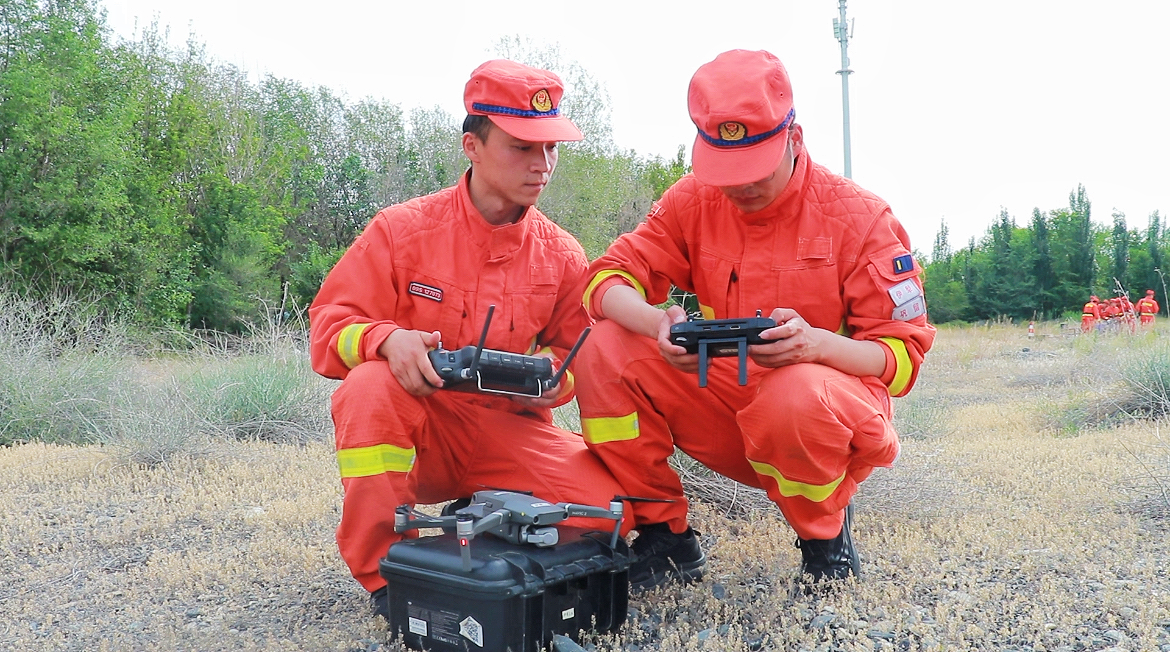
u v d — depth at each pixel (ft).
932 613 9.24
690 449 10.36
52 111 68.80
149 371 32.55
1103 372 31.91
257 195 94.48
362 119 125.49
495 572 7.84
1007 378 44.65
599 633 8.75
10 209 67.41
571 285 10.62
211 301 84.23
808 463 8.95
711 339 8.70
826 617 9.01
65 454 20.77
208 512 14.98
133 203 78.48
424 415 9.30
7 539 13.52
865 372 9.20
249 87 114.32
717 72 8.99
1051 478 16.46
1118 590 9.88
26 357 26.86
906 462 16.74
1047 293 168.86
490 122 9.38
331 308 9.62
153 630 9.64
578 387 9.90
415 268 9.91
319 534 13.43
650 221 10.43
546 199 92.58
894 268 9.34
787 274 9.60
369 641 8.96
